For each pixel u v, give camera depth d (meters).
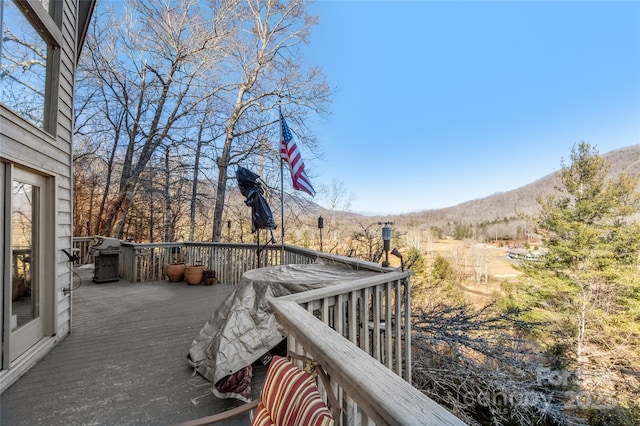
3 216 2.36
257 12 11.28
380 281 2.43
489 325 6.60
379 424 0.77
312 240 11.01
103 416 1.93
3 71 2.47
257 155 11.63
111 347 3.05
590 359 11.39
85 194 11.17
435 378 5.15
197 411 2.00
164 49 10.57
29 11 2.72
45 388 2.26
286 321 1.45
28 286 2.74
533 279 14.73
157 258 6.96
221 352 2.16
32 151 2.68
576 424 5.61
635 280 12.20
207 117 11.50
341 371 0.94
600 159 14.46
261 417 1.04
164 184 10.94
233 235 12.26
